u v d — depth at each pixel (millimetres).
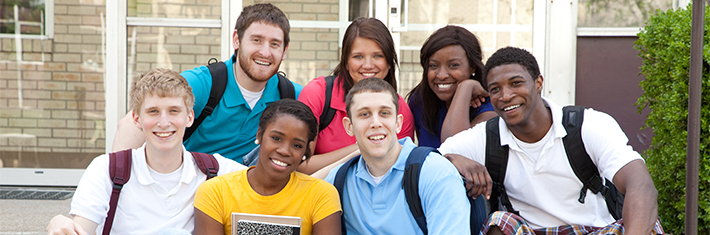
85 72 5391
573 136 2449
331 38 5352
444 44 3152
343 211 2551
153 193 2479
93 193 2389
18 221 4078
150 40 5348
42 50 5375
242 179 2438
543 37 5234
